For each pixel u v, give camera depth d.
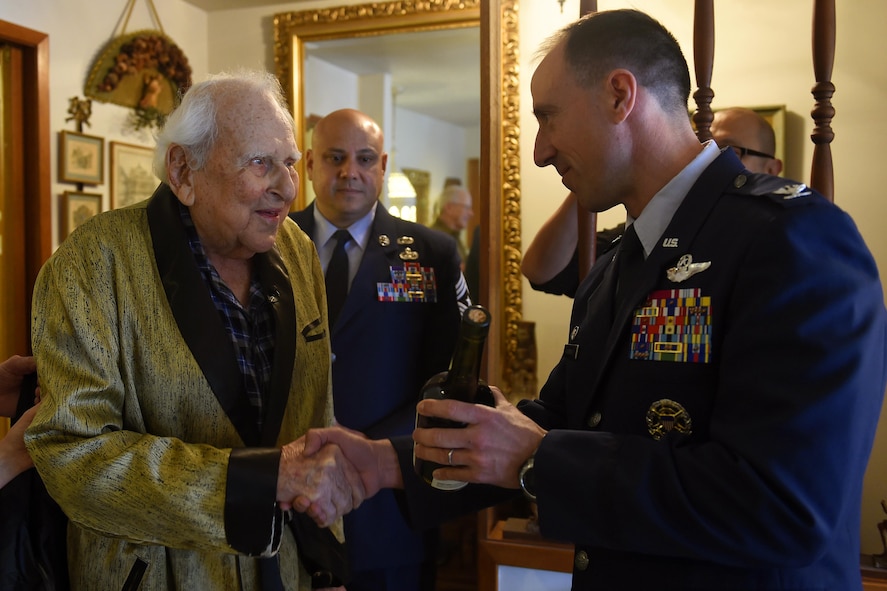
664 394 0.88
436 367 2.01
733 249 0.85
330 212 2.05
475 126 3.27
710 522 0.76
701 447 0.80
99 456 0.99
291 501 1.04
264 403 1.18
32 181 2.83
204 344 1.09
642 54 0.92
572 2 2.28
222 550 1.01
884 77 1.93
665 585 0.87
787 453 0.73
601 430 0.96
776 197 0.84
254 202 1.09
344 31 3.24
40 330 1.05
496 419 0.88
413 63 3.27
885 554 1.65
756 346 0.78
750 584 0.82
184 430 1.10
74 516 1.01
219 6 3.48
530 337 2.31
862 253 0.80
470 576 2.75
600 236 1.89
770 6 2.07
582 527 0.83
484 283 1.84
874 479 1.79
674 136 0.95
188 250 1.11
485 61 1.79
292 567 1.20
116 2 3.13
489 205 1.82
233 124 1.08
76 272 1.06
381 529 1.81
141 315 1.08
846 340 0.74
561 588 1.76
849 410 0.73
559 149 0.98
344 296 1.98
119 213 1.14
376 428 1.85
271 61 3.46
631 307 0.94
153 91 3.29
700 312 0.87
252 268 1.23
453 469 0.90
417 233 2.12
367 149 2.04
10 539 1.08
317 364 1.27
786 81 2.07
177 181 1.11
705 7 1.45
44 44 2.82
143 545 1.07
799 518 0.72
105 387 1.03
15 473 1.08
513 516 2.02
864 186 1.96
